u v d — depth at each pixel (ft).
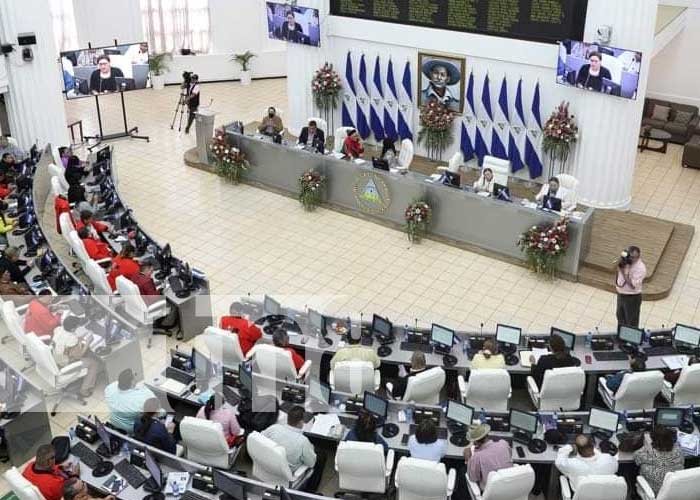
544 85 51.19
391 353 33.76
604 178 49.88
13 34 55.01
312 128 53.83
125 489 26.66
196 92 64.80
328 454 31.19
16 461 31.42
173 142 64.44
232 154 55.21
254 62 79.15
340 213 52.54
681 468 26.71
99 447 28.30
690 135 61.62
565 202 46.26
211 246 48.16
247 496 26.05
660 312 41.52
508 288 43.96
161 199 54.19
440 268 45.96
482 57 52.90
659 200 53.52
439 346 33.86
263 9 77.15
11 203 48.98
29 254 43.11
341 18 58.23
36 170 50.75
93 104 72.54
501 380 30.30
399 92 58.18
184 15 75.72
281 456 26.40
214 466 28.71
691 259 46.52
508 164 50.67
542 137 52.60
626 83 45.65
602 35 45.75
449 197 47.44
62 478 26.32
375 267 46.03
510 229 45.83
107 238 44.83
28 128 57.93
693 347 33.73
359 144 53.06
